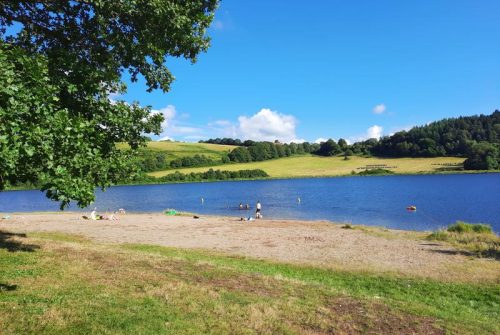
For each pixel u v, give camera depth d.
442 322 9.45
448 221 45.12
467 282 15.40
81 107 9.98
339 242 25.19
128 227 32.78
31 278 10.10
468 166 136.50
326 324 8.55
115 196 97.94
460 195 74.06
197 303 9.16
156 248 21.25
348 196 80.00
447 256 20.47
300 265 18.05
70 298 8.72
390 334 8.38
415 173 138.25
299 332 7.98
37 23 11.23
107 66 11.21
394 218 48.09
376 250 22.23
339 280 15.40
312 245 24.00
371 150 184.62
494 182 98.62
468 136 162.00
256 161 182.38
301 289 11.41
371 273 16.66
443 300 13.12
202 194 97.25
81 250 14.57
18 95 6.48
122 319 7.71
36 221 37.00
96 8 10.23
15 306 7.91
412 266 18.08
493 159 132.62
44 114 6.96
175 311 8.48
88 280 10.36
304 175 148.00
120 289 9.77
